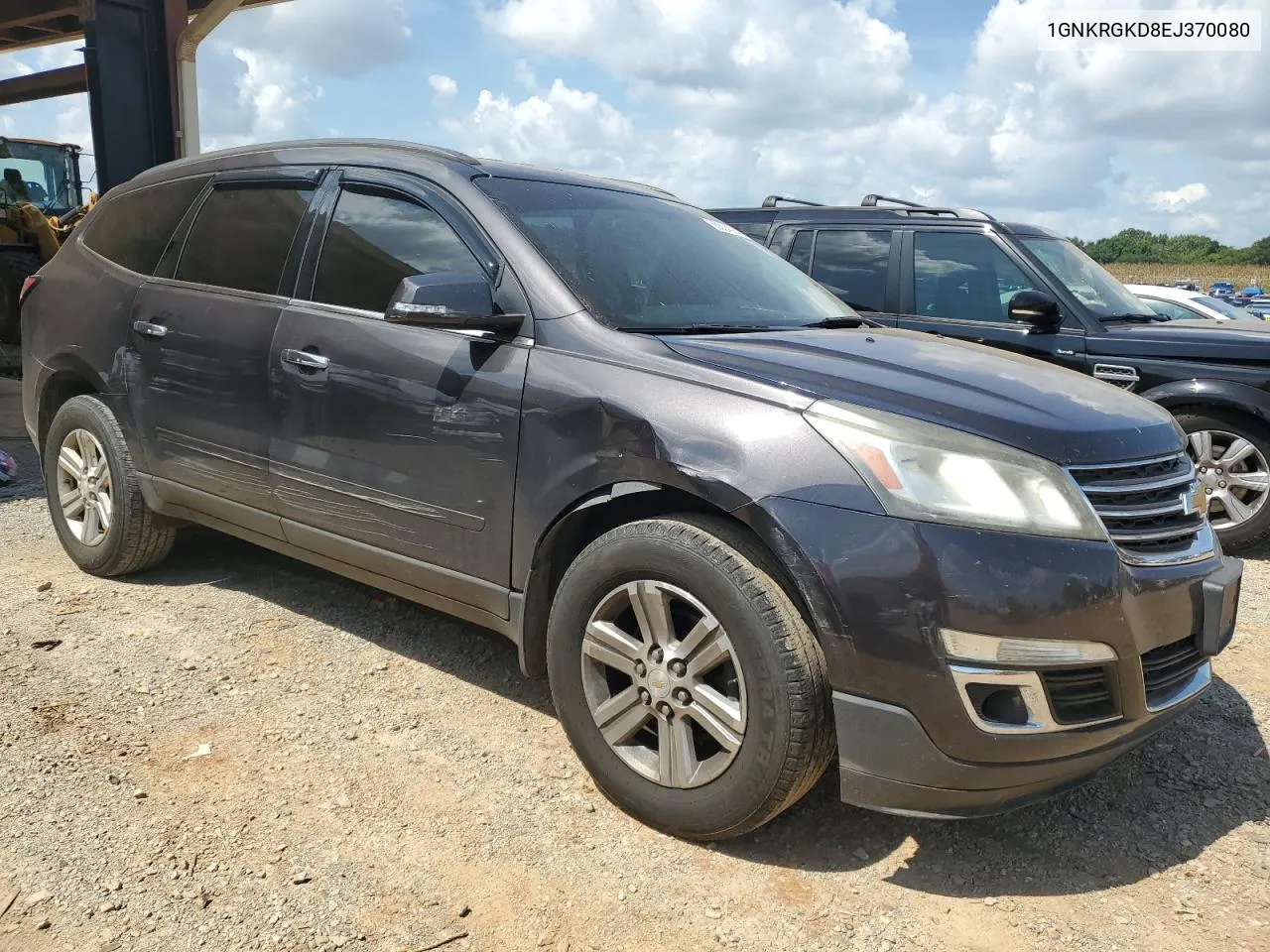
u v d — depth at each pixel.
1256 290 39.25
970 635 2.27
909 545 2.30
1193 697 2.65
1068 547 2.33
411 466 3.14
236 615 4.05
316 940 2.22
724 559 2.47
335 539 3.44
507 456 2.91
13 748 2.93
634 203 3.79
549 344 2.93
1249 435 5.61
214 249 3.95
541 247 3.14
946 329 6.40
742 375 2.65
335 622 4.02
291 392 3.47
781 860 2.61
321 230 3.59
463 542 3.06
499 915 2.34
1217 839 2.80
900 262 6.65
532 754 3.08
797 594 2.44
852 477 2.38
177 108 10.47
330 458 3.37
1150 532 2.52
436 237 3.30
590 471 2.73
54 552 4.79
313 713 3.26
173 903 2.31
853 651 2.33
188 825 2.61
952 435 2.41
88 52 10.05
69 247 4.70
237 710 3.25
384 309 3.31
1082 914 2.44
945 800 2.37
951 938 2.33
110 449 4.18
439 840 2.61
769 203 7.59
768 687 2.40
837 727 2.39
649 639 2.65
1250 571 5.46
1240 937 2.37
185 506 4.01
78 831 2.55
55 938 2.18
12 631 3.79
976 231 6.45
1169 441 2.74
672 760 2.62
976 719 2.30
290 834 2.60
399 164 3.51
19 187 13.19
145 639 3.77
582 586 2.76
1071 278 6.32
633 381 2.74
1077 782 2.54
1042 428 2.47
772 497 2.42
